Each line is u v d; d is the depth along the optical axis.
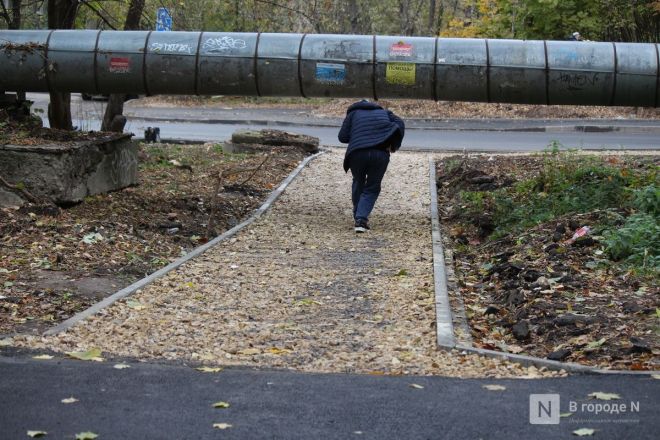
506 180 15.70
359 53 13.02
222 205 14.35
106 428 4.88
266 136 21.38
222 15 29.59
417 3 37.66
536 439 4.78
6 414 5.07
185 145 22.42
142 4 17.97
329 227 12.83
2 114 13.71
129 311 7.75
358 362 6.41
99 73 13.48
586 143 23.12
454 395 5.54
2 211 11.52
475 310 8.21
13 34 13.67
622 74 12.77
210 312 7.82
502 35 31.67
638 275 8.52
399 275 9.45
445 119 29.53
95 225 11.47
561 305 7.82
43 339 6.75
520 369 6.21
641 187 12.31
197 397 5.45
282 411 5.20
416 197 15.67
